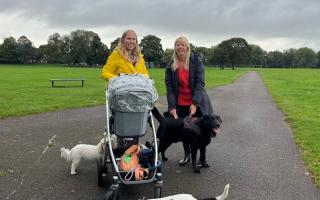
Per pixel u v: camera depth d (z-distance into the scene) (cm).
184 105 303
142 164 234
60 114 562
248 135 430
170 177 282
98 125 475
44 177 277
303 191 255
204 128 280
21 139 390
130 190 253
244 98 868
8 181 267
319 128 468
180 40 294
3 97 757
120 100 232
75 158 281
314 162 317
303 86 1362
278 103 763
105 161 256
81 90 980
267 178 282
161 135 289
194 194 249
